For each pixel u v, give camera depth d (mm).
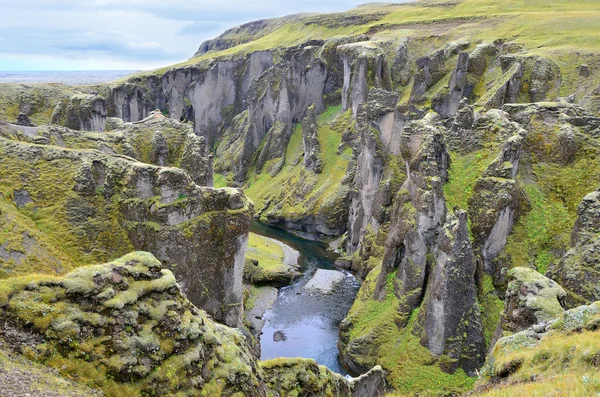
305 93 170375
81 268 25453
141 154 95625
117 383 23016
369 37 181375
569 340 30547
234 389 27250
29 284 23750
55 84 146875
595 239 50312
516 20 158875
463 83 123562
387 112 97438
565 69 109812
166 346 25391
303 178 138250
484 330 55625
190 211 63625
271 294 92438
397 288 65938
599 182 61938
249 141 173125
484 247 60750
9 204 60688
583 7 169500
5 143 68188
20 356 21562
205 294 65000
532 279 43375
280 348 72938
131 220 64688
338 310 85312
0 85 131375
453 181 65688
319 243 123250
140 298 26250
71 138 84500
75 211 64062
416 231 62562
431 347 56625
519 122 70875
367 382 42031
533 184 65188
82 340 23219
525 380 29578
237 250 66688
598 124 67188
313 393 33312
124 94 184625
